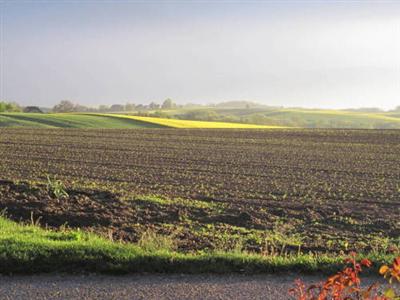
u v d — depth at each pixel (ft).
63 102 490.08
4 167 81.46
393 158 104.58
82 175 74.28
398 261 14.25
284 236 41.57
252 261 28.07
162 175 76.02
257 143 134.72
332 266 27.96
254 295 24.21
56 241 31.32
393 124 392.88
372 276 27.02
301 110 529.04
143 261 27.61
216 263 27.84
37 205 48.80
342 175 80.02
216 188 65.10
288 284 25.85
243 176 76.74
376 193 63.82
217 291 24.63
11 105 363.76
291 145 130.52
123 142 131.03
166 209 50.29
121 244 31.35
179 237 40.19
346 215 50.44
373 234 43.47
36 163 87.20
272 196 60.08
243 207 53.01
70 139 136.98
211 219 47.44
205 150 114.93
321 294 14.58
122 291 24.39
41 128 179.42
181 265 27.55
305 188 66.69
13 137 139.23
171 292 24.39
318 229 44.93
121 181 69.41
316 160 99.71
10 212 47.03
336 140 146.10
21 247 28.53
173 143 130.82
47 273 26.66
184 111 527.40
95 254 28.09
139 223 45.16
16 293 23.93
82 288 24.67
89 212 47.60
